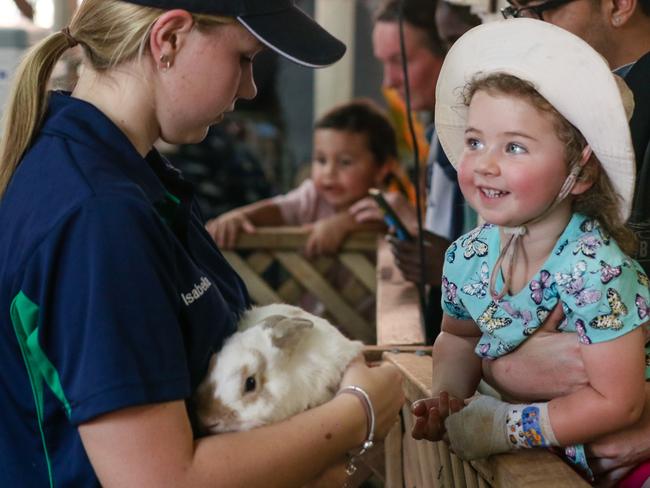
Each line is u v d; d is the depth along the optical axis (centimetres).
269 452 136
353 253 379
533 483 132
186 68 141
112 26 140
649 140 175
